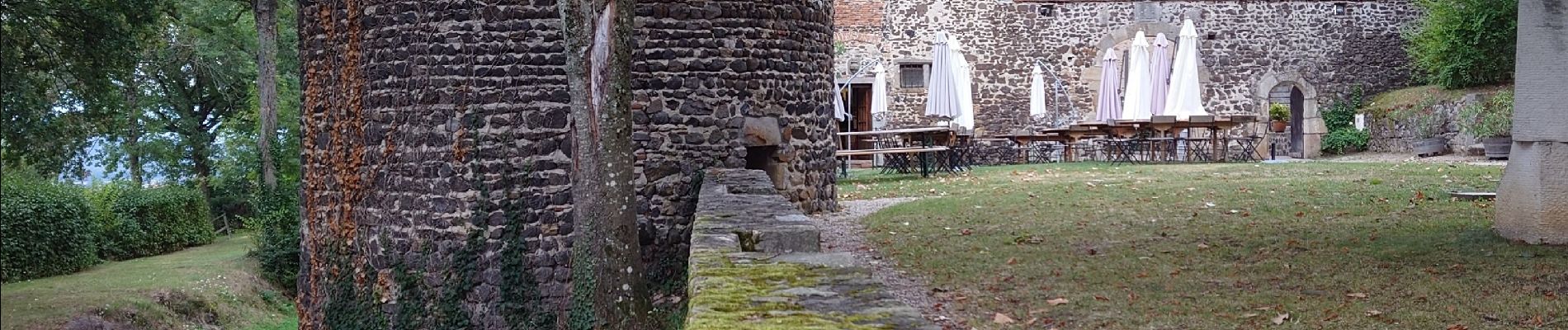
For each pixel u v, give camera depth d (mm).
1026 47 23938
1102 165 19297
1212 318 6160
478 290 10836
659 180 11141
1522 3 8055
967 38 23859
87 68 18094
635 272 7770
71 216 19031
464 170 10750
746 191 9000
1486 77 21797
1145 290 7020
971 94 23609
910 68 23938
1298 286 6891
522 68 10680
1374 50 24359
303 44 11812
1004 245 9109
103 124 19672
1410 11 24312
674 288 11086
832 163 12844
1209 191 12758
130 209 22094
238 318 16781
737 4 11414
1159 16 23953
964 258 8516
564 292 10820
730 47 11383
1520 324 5691
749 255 4840
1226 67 24125
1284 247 8336
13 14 16844
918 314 3477
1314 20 24203
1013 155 24047
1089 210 11180
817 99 12461
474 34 10680
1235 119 19984
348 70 11273
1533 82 8023
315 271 11820
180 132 30953
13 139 17453
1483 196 10789
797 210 7141
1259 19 24125
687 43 11219
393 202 11094
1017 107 24016
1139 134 21359
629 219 7770
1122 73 23906
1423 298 6371
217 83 29234
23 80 17188
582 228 7773
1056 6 23922
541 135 10727
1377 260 7609
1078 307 6598
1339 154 23844
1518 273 6895
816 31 12445
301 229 12242
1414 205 10508
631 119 7832
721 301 3646
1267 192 12328
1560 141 7906
